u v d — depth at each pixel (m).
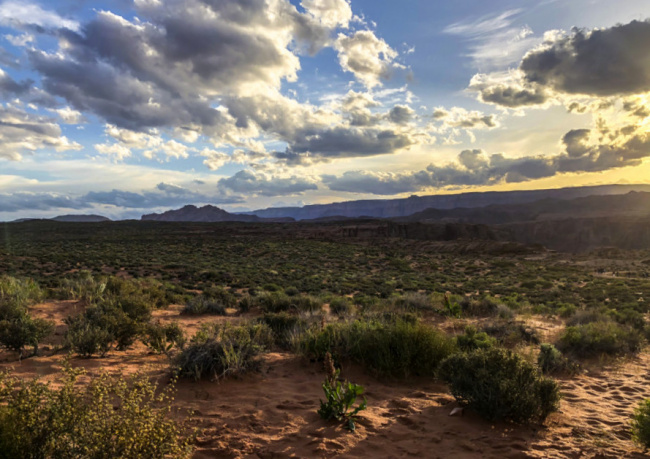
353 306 16.09
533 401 4.80
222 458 3.79
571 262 70.44
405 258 76.19
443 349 6.85
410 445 4.20
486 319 13.66
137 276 36.09
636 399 6.27
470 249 90.62
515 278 47.88
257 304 16.20
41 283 24.11
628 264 62.56
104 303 10.15
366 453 3.98
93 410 3.06
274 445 4.07
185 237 104.00
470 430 4.62
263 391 5.73
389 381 6.53
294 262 62.28
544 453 4.09
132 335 7.83
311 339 7.70
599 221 198.38
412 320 11.00
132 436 2.88
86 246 73.31
